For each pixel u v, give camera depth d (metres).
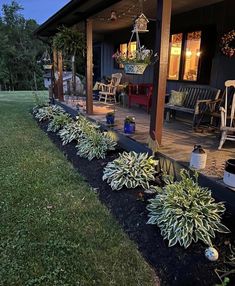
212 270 1.94
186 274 1.96
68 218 2.74
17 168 4.04
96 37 10.36
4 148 5.05
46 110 7.82
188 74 5.75
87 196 3.21
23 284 1.93
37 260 2.15
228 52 4.46
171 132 4.46
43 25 7.70
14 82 22.97
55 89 9.10
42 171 3.95
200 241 2.20
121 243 2.38
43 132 6.43
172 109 5.37
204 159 2.83
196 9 5.26
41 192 3.29
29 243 2.34
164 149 3.51
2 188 3.36
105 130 4.96
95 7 5.01
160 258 2.15
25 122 7.55
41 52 23.30
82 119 5.57
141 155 3.51
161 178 3.28
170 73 6.29
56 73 8.59
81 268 2.08
